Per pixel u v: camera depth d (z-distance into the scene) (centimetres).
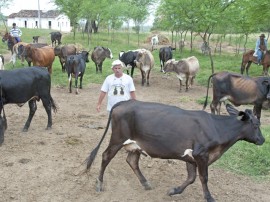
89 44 3450
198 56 3080
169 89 1742
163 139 586
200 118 585
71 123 1093
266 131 1029
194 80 1952
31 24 8000
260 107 1089
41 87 966
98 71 2116
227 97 1105
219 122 597
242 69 2145
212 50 3747
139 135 603
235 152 853
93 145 905
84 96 1512
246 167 786
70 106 1324
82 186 688
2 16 4275
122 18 3972
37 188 675
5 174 726
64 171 748
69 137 958
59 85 1719
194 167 630
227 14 2370
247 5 1986
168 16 3216
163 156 601
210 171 763
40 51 1778
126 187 687
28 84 927
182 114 590
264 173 766
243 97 1084
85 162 752
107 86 791
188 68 1628
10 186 679
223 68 2350
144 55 1764
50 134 980
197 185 696
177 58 2934
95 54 2041
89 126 1059
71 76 1580
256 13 1964
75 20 3878
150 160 811
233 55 3322
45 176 723
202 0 2348
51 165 775
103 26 5112
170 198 646
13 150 853
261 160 814
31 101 993
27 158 805
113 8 3950
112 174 739
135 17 3916
